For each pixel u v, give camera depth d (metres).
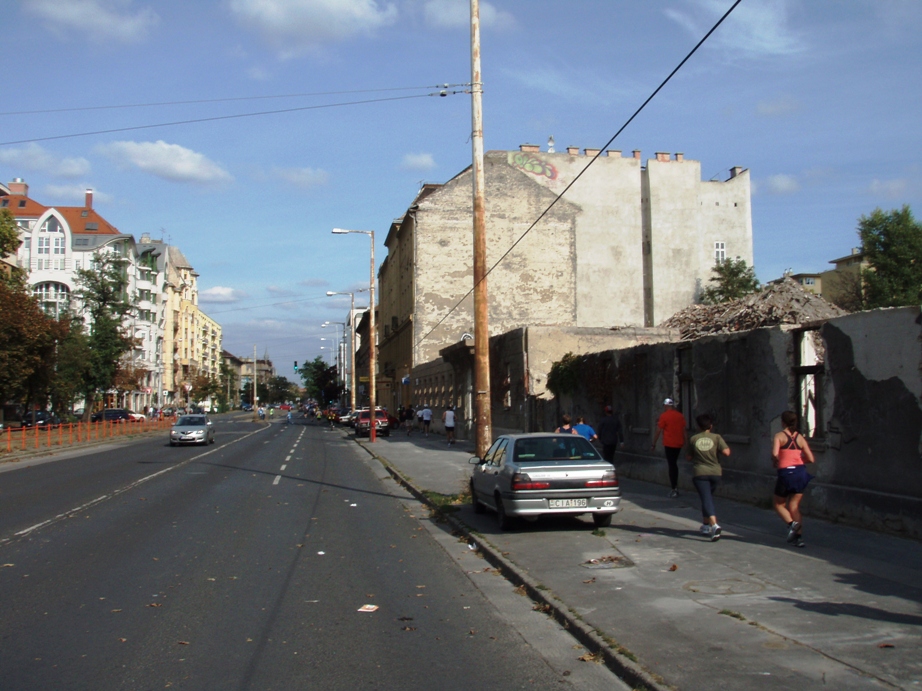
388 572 9.44
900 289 42.88
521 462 11.96
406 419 48.44
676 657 5.71
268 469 24.47
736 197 57.28
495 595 8.28
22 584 8.64
